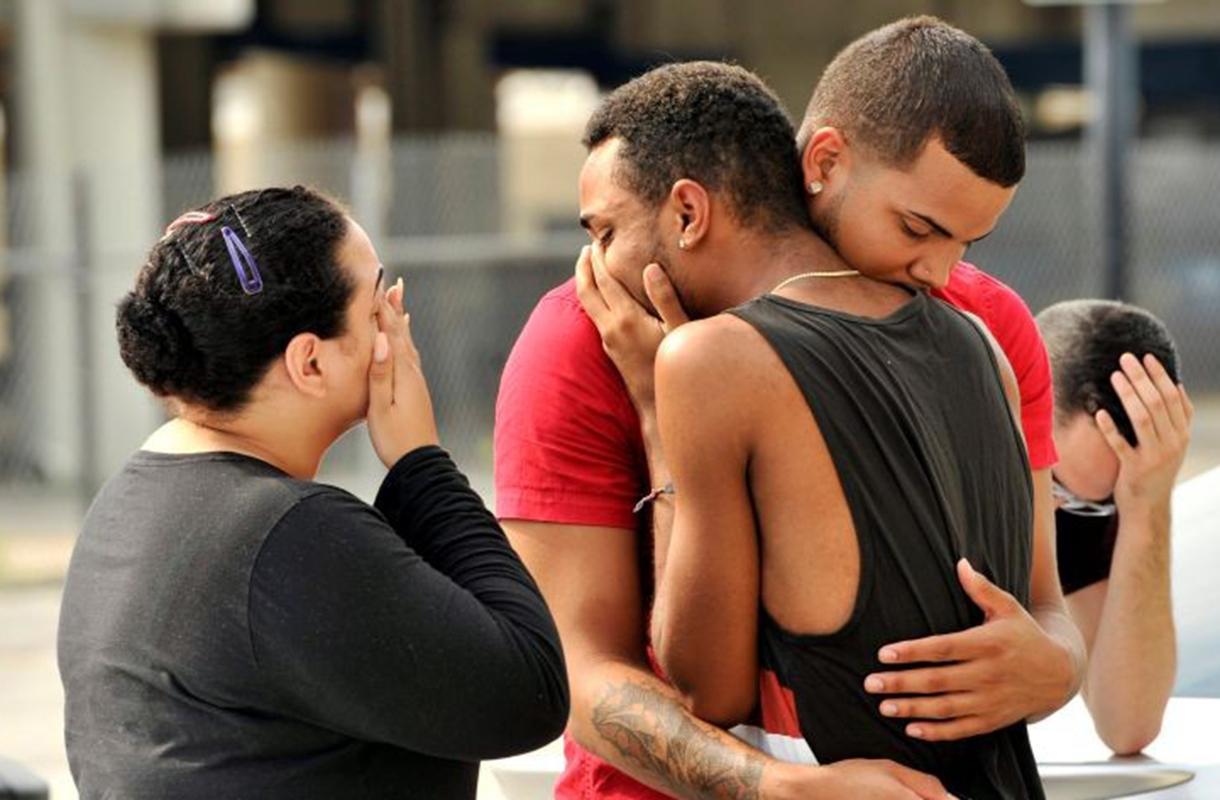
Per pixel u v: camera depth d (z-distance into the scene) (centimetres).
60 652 662
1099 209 3384
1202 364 4406
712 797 669
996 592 651
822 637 643
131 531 648
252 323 646
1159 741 893
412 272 4138
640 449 726
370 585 624
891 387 643
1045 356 814
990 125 641
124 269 3741
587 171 707
